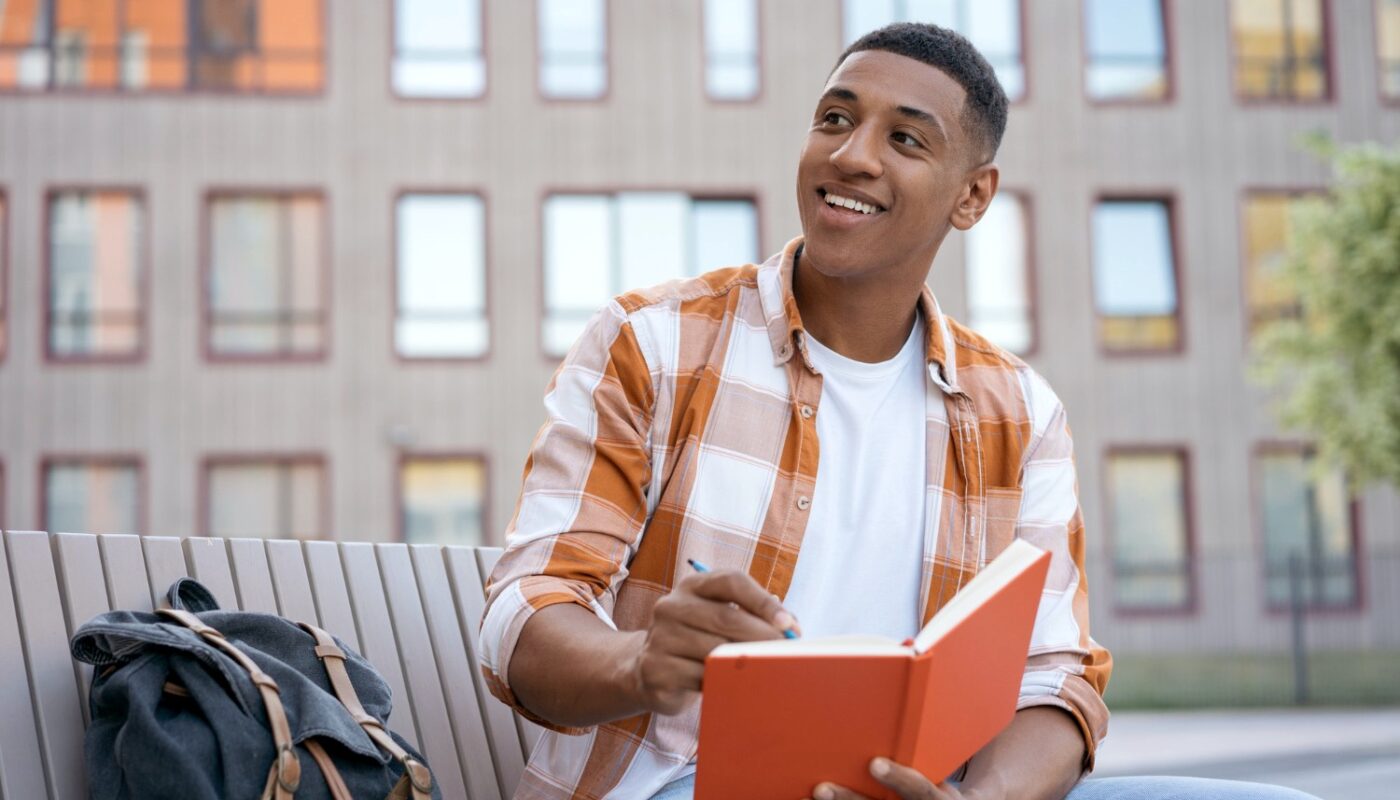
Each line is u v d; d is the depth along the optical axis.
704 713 1.46
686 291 2.05
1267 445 19.72
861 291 1.99
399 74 19.19
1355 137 19.97
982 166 2.02
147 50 19.03
